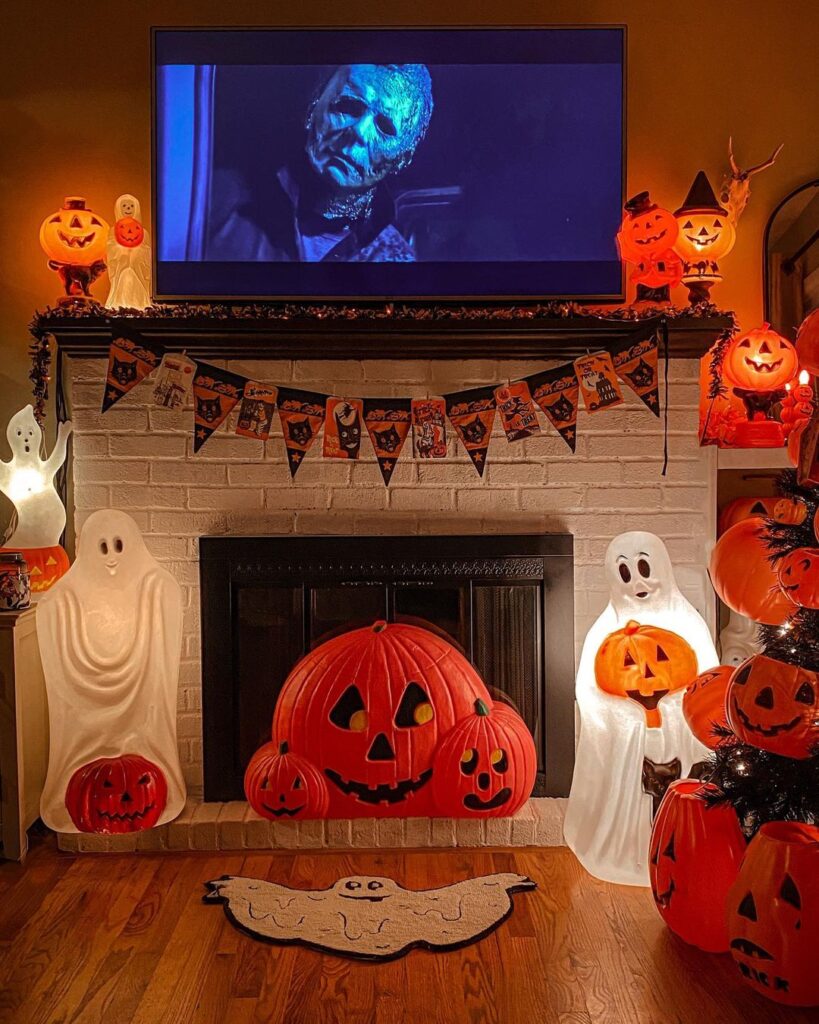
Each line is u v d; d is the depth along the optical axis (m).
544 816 2.69
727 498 2.99
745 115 2.93
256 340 2.69
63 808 2.64
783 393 2.79
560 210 2.83
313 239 2.82
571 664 2.78
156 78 2.78
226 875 2.51
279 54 2.78
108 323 2.62
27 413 2.75
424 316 2.64
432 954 2.13
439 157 2.81
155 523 2.76
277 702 2.71
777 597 2.12
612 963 2.10
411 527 2.79
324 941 2.17
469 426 2.62
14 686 2.56
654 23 2.91
